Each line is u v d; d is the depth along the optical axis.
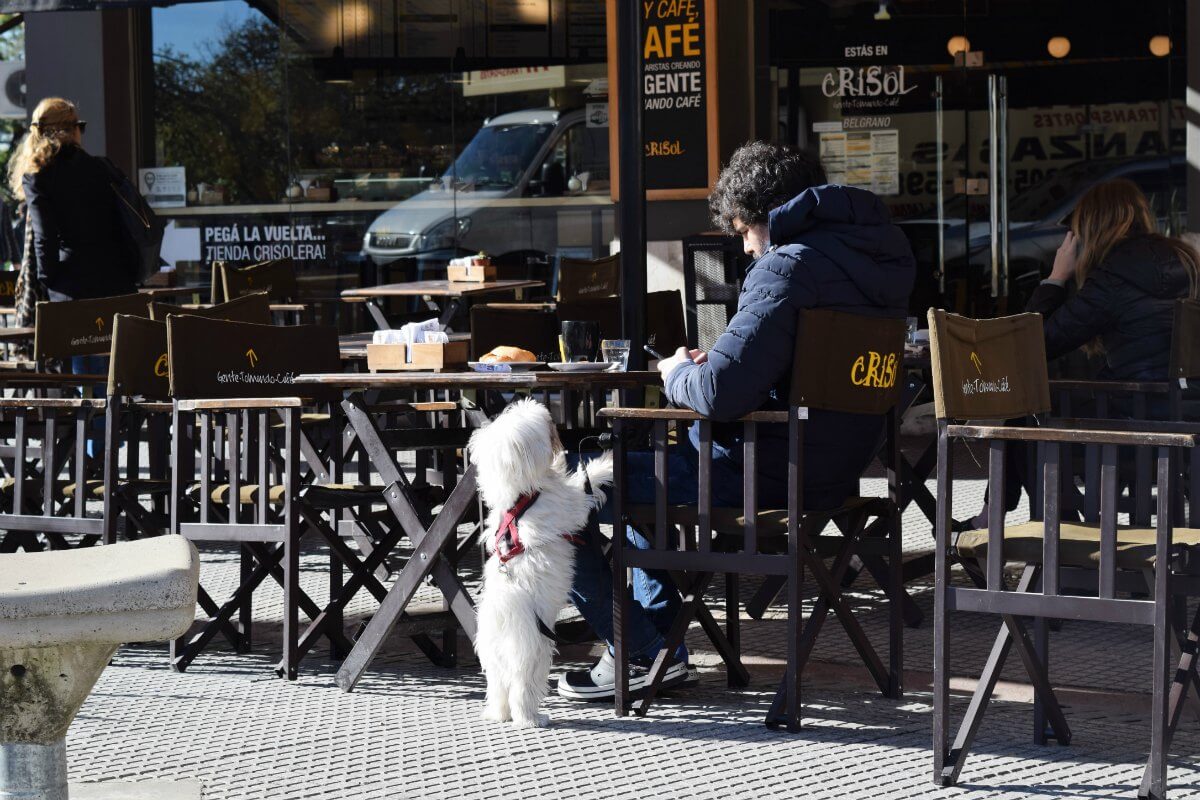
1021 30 10.30
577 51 11.09
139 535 6.10
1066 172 10.34
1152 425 4.44
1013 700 4.42
